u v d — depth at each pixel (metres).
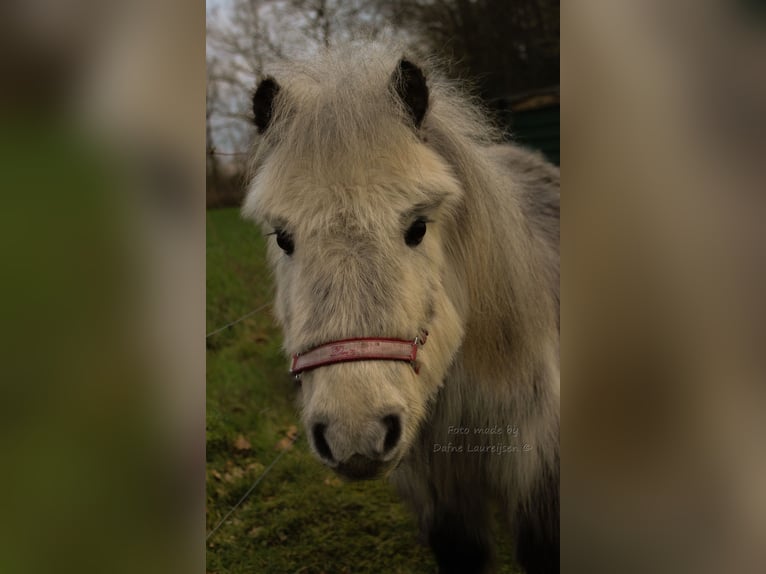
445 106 2.02
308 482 3.23
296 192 1.61
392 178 1.60
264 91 1.78
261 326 4.31
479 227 1.95
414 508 2.42
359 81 1.69
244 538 2.86
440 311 1.78
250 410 3.65
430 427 2.17
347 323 1.52
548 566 2.21
